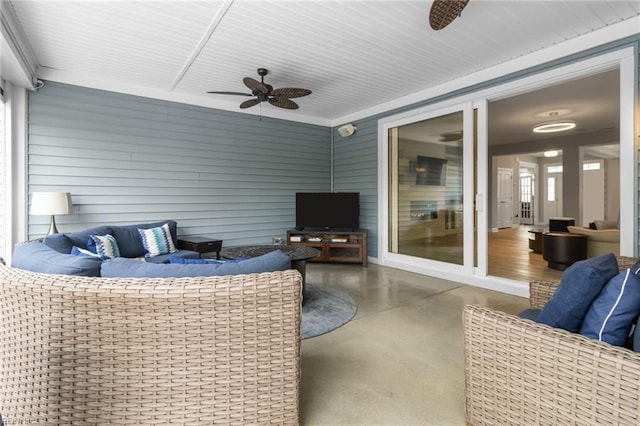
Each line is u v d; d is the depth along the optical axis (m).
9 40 2.74
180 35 3.09
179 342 1.33
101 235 3.50
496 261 5.34
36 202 3.35
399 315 3.09
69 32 3.01
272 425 1.45
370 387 1.91
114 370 1.32
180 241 4.47
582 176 7.43
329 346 2.44
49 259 1.57
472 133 4.11
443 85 4.39
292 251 3.62
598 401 1.10
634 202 2.87
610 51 2.97
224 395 1.38
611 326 1.27
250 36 3.12
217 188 5.08
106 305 1.28
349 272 4.90
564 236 4.63
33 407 1.34
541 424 1.25
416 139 4.85
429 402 1.77
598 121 6.30
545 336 1.24
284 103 3.97
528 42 3.28
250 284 1.36
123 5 2.60
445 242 4.50
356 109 5.64
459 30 3.04
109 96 4.20
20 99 3.63
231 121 5.19
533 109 5.47
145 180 4.47
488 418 1.44
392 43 3.28
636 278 1.27
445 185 4.46
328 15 2.78
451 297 3.65
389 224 5.36
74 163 3.98
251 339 1.38
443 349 2.39
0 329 1.41
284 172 5.77
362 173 5.74
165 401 1.34
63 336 1.29
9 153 3.57
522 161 11.64
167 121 4.63
